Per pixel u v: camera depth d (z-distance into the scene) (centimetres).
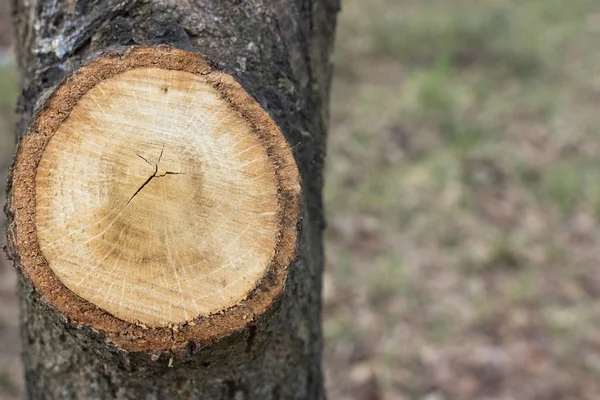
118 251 91
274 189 92
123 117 92
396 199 250
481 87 335
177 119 92
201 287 91
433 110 305
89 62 92
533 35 397
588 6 470
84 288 91
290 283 98
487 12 422
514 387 181
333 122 299
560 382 183
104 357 94
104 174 91
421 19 404
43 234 91
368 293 208
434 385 180
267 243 92
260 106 93
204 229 92
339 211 244
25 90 102
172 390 100
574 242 237
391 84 339
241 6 99
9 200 92
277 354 102
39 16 100
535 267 224
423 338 195
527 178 268
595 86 352
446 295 210
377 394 177
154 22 97
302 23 103
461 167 271
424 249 229
